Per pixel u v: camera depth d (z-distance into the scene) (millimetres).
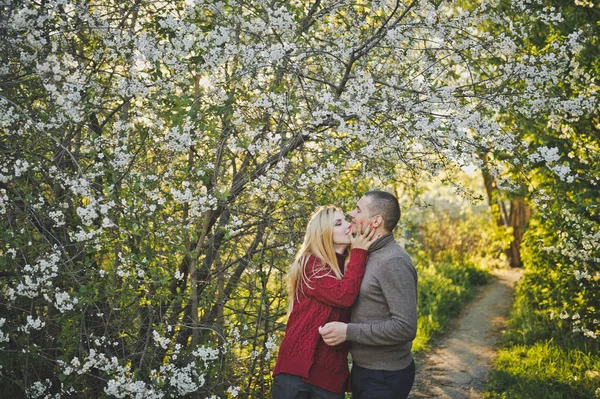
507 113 4535
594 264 5543
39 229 3385
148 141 3410
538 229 6953
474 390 5492
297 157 3820
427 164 3867
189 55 3514
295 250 3602
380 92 3766
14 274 3322
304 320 2689
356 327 2574
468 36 3867
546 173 5605
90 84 3211
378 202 2744
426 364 6367
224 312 4141
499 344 7191
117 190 3170
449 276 11641
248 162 3893
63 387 3160
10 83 3023
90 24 3209
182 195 3031
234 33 3580
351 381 2752
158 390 2975
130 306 3400
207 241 3744
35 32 2869
